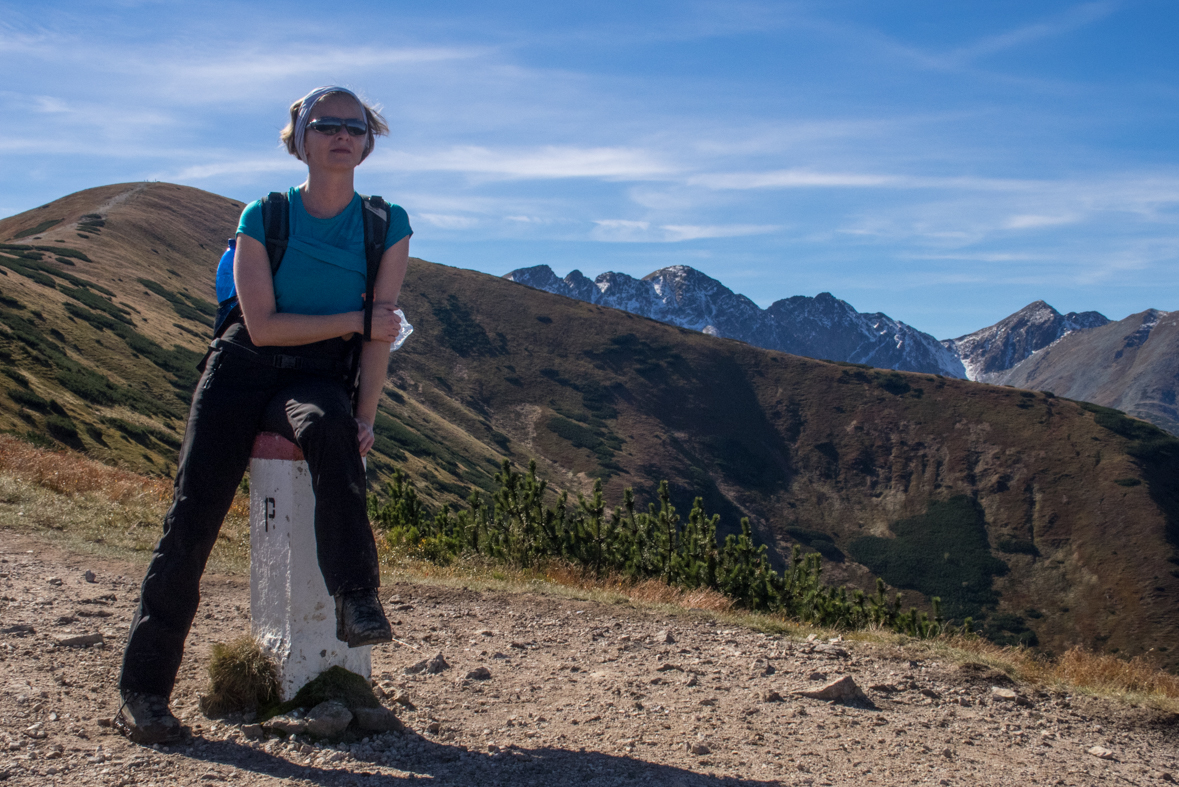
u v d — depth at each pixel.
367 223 3.01
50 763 2.54
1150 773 3.71
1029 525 132.25
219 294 3.10
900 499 143.50
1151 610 112.12
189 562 2.88
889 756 3.43
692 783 2.79
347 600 2.45
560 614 6.58
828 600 10.93
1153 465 137.75
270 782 2.52
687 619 6.71
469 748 3.05
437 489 83.81
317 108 2.93
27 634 4.18
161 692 2.89
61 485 11.08
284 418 2.79
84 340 63.16
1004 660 5.82
